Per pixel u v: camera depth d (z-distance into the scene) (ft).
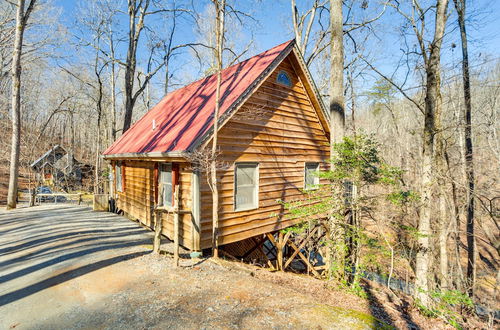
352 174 21.91
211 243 23.79
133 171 36.52
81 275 18.33
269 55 29.43
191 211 22.98
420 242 23.81
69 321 13.03
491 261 43.55
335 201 23.89
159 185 29.09
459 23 34.45
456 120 35.88
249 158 26.73
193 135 23.11
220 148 24.21
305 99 33.88
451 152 36.65
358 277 22.97
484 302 35.12
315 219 31.94
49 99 116.88
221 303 14.78
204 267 20.34
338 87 26.27
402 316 18.85
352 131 33.32
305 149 33.68
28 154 83.46
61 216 40.09
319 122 35.99
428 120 24.73
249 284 17.54
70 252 23.13
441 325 17.92
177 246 20.03
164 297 15.37
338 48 26.16
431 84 24.91
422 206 24.09
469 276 35.73
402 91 30.12
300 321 13.08
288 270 34.19
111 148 45.34
